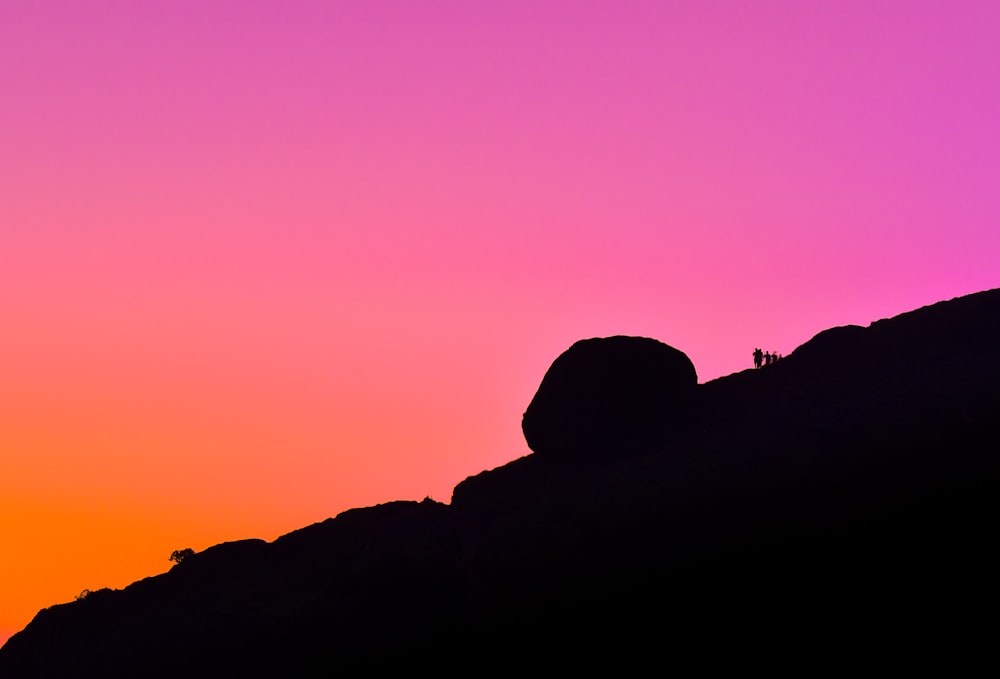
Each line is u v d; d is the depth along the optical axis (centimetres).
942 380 14038
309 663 11025
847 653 9038
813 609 9662
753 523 11244
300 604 12088
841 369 16075
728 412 15362
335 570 13100
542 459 15412
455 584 11644
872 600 9538
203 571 14462
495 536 12719
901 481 11188
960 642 8788
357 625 11206
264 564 14275
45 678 12469
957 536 10019
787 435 13475
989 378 13625
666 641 9844
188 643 11675
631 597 10656
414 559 12250
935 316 17138
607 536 11806
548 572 11406
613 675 9650
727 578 10488
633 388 15312
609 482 13450
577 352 15875
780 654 9244
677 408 15388
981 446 11469
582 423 15175
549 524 12588
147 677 11388
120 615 13662
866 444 12288
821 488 11538
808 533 10794
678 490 12450
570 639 10288
